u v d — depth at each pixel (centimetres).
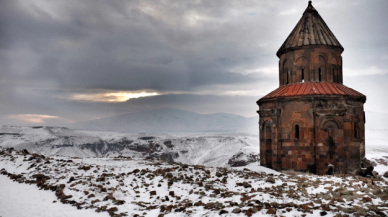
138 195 1847
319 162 2923
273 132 3159
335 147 2914
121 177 2183
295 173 2745
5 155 2864
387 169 3847
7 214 1531
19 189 1955
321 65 3234
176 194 1856
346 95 2955
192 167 2538
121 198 1792
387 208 1362
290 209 1393
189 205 1595
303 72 3281
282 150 3092
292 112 3056
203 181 2080
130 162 3056
